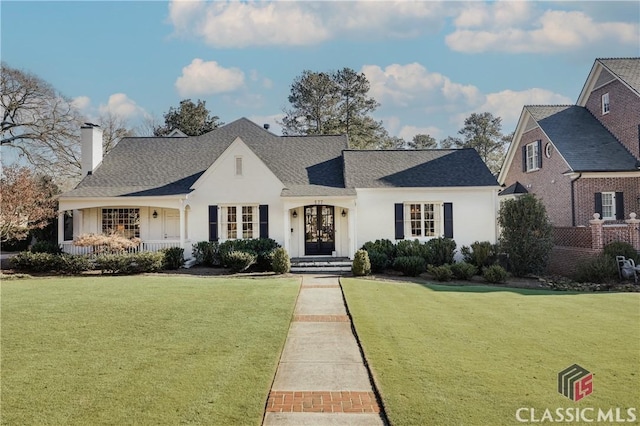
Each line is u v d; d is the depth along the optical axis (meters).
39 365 6.41
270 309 10.24
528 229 17.19
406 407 5.01
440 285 14.57
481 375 5.99
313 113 42.53
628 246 16.48
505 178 29.92
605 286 15.16
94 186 20.73
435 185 19.84
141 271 17.67
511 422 4.66
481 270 17.84
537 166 24.86
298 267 18.12
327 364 6.70
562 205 22.20
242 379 5.87
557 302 11.44
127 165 22.36
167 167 22.11
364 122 42.66
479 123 52.25
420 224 20.02
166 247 19.11
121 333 8.13
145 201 19.27
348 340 8.01
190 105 44.81
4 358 6.73
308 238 20.41
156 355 6.87
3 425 4.62
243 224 20.09
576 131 23.25
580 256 17.50
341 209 20.42
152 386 5.62
